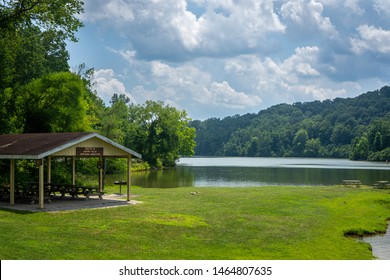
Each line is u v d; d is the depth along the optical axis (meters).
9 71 34.81
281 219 18.44
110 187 32.50
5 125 34.31
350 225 17.88
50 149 18.75
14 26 30.02
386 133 127.62
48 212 18.41
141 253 12.40
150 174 60.78
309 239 14.87
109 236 14.28
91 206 20.38
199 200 23.84
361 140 136.25
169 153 89.81
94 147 20.80
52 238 13.67
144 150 86.56
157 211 19.42
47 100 36.94
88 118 47.66
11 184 20.48
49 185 23.28
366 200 25.69
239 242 14.14
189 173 63.75
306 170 71.44
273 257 12.48
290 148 188.88
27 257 11.41
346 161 127.44
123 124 88.25
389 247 14.97
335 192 29.78
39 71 44.09
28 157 18.73
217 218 18.08
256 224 17.11
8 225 15.45
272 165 96.38
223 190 30.47
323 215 19.94
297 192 29.31
